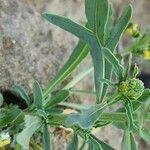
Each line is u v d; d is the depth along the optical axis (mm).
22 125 220
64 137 277
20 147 228
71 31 205
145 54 233
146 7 410
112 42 203
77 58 229
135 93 178
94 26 203
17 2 280
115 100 184
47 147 209
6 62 260
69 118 183
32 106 230
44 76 281
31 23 282
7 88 258
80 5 330
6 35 264
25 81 267
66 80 293
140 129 191
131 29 240
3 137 213
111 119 195
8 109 239
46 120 211
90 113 186
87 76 321
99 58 203
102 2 200
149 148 388
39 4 304
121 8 378
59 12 318
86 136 210
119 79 181
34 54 279
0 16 267
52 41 295
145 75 373
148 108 174
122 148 207
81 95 308
